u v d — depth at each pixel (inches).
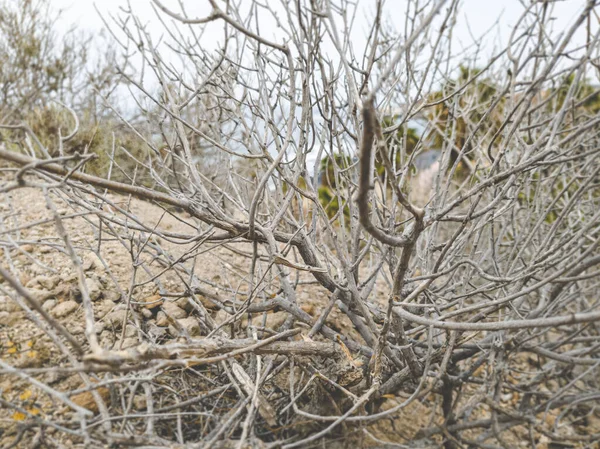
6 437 52.9
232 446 52.1
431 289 76.9
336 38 46.1
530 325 39.6
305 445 65.6
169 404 63.7
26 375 40.2
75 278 81.4
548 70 46.5
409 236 46.8
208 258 102.9
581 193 66.5
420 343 75.1
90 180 45.6
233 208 95.4
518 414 79.3
